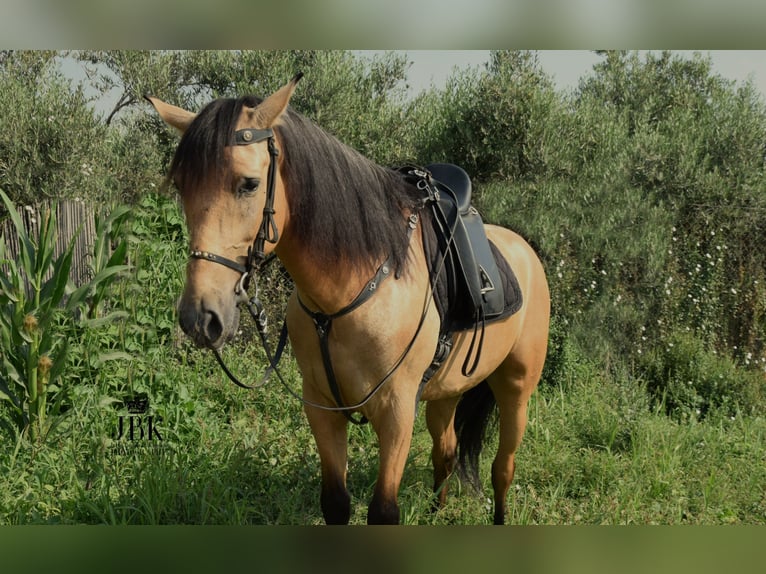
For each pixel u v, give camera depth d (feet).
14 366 15.30
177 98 25.29
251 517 12.10
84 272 20.16
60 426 15.20
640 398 18.49
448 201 10.87
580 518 12.53
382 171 9.92
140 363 17.35
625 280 22.47
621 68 27.17
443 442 13.02
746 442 16.52
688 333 21.49
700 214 22.94
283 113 8.61
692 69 26.63
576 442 16.10
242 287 7.92
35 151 23.40
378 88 25.55
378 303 9.21
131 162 24.89
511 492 13.78
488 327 11.19
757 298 21.98
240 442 14.42
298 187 8.57
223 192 7.61
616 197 22.98
